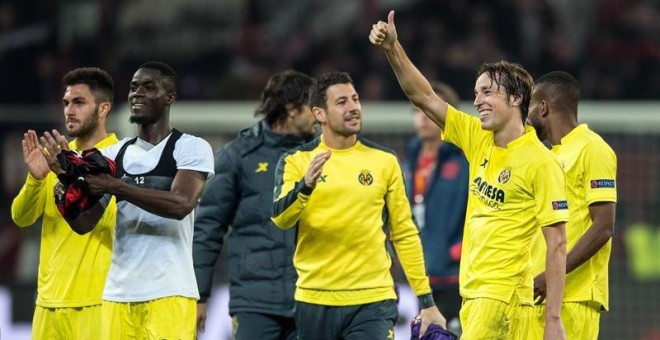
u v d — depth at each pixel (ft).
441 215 97.09
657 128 128.16
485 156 69.00
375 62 178.81
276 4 187.01
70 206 68.54
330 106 75.82
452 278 96.43
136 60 182.50
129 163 72.33
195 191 70.79
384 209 77.25
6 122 128.98
